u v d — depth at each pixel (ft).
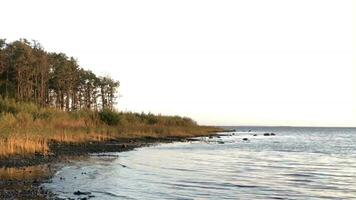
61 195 66.74
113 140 209.15
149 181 85.25
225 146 213.66
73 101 378.32
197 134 341.82
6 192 66.54
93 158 126.93
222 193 73.36
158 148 182.70
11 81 304.09
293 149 203.51
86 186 77.00
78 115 230.68
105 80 403.95
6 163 101.60
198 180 88.17
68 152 138.41
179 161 128.06
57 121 198.18
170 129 307.37
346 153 180.55
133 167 108.37
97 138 198.80
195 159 136.67
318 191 77.66
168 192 73.20
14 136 121.80
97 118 246.68
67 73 348.38
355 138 386.11
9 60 299.58
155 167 110.22
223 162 128.67
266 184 84.89
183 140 258.78
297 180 91.81
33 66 308.40
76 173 92.79
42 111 201.87
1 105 190.39
